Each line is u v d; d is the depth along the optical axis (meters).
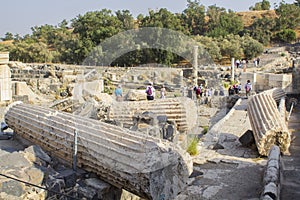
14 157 7.47
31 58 51.16
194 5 72.69
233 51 48.41
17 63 32.00
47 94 23.69
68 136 8.13
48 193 6.85
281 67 39.88
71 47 39.22
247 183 8.29
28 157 7.66
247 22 90.00
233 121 15.84
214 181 8.44
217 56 46.16
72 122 8.40
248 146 11.46
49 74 27.73
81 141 7.71
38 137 9.31
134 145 6.96
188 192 7.75
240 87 27.27
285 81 26.47
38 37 69.56
